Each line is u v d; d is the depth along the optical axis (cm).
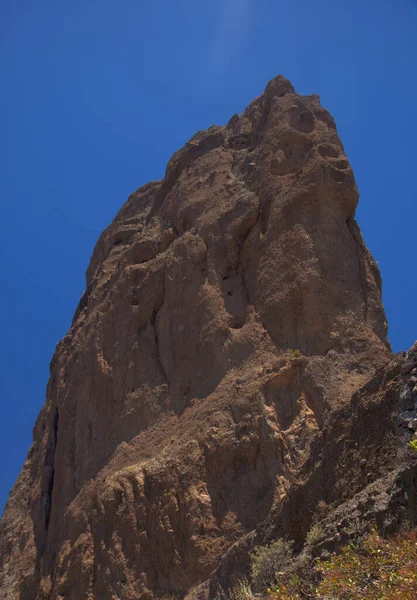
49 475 3036
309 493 1408
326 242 2323
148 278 2723
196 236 2633
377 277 2448
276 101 2766
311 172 2402
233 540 1959
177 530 2073
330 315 2214
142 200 3519
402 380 1316
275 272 2344
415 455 1174
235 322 2395
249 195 2575
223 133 2977
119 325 2770
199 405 2309
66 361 3189
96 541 2277
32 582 2712
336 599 978
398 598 870
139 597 2059
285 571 1275
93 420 2742
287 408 2098
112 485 2291
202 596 1587
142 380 2578
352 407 1409
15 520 3144
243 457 2075
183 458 2161
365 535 1134
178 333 2531
